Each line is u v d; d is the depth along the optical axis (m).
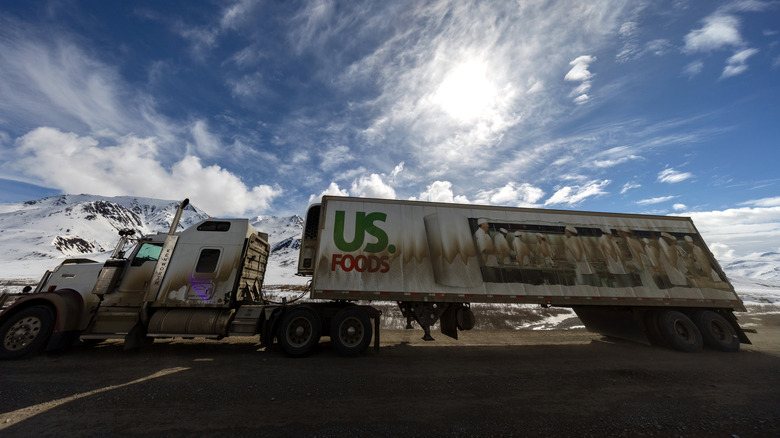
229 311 7.37
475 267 8.33
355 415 3.85
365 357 7.05
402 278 7.91
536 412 4.02
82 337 6.67
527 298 8.17
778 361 7.13
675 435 3.46
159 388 4.71
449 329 8.39
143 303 7.05
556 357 7.27
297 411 3.94
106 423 3.52
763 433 3.53
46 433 3.28
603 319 10.06
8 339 6.29
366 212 8.53
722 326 8.63
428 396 4.54
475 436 3.38
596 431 3.54
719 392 4.89
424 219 8.69
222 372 5.62
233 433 3.35
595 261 8.96
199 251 7.67
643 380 5.47
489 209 9.17
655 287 8.94
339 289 7.61
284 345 6.99
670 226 9.98
